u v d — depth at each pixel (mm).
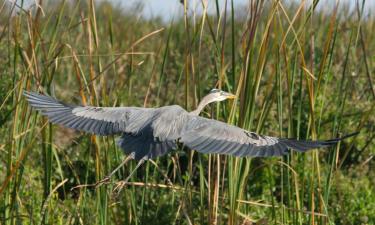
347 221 14031
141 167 13891
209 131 8336
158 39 22562
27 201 13227
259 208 14062
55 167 15000
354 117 16578
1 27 15039
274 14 11086
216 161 11805
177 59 19875
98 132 8477
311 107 11461
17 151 11656
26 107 11594
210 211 11250
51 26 16609
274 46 11273
